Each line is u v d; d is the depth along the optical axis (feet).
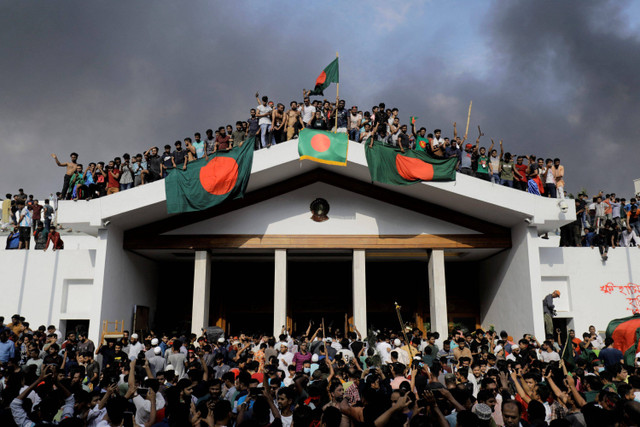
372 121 59.16
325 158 54.24
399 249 60.75
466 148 58.39
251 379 25.31
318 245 58.85
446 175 54.75
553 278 59.67
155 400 21.89
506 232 60.03
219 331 50.19
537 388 24.36
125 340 48.60
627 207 63.82
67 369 36.50
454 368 36.52
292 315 72.28
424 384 26.18
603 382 27.45
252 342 51.39
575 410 22.21
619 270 59.16
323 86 57.57
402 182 54.70
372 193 59.98
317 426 18.17
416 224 59.93
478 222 60.18
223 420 19.31
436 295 58.13
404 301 73.26
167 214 57.93
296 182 59.93
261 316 74.18
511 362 30.96
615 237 61.72
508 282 60.70
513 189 55.06
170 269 72.33
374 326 73.87
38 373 35.37
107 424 20.02
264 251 61.46
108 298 54.24
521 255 57.26
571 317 58.08
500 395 25.40
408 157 55.36
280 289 57.77
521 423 20.70
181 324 70.79
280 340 44.47
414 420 18.04
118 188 56.39
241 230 58.85
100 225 53.11
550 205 54.80
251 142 54.60
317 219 59.41
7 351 38.42
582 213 64.03
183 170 54.39
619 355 36.37
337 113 56.75
